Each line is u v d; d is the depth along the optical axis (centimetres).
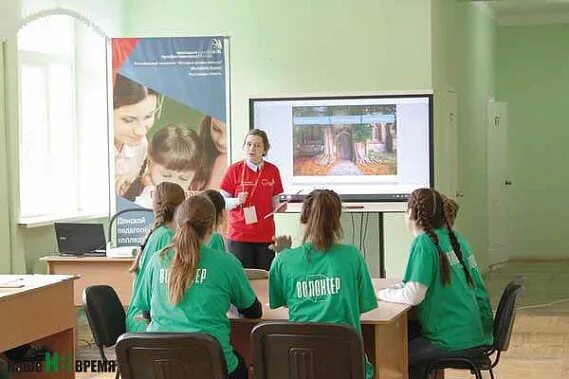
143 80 880
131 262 744
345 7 988
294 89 1004
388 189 866
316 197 455
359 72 986
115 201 884
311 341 416
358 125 869
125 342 420
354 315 447
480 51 1335
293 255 455
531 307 1036
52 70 936
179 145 880
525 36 1512
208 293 440
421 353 517
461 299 518
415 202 523
